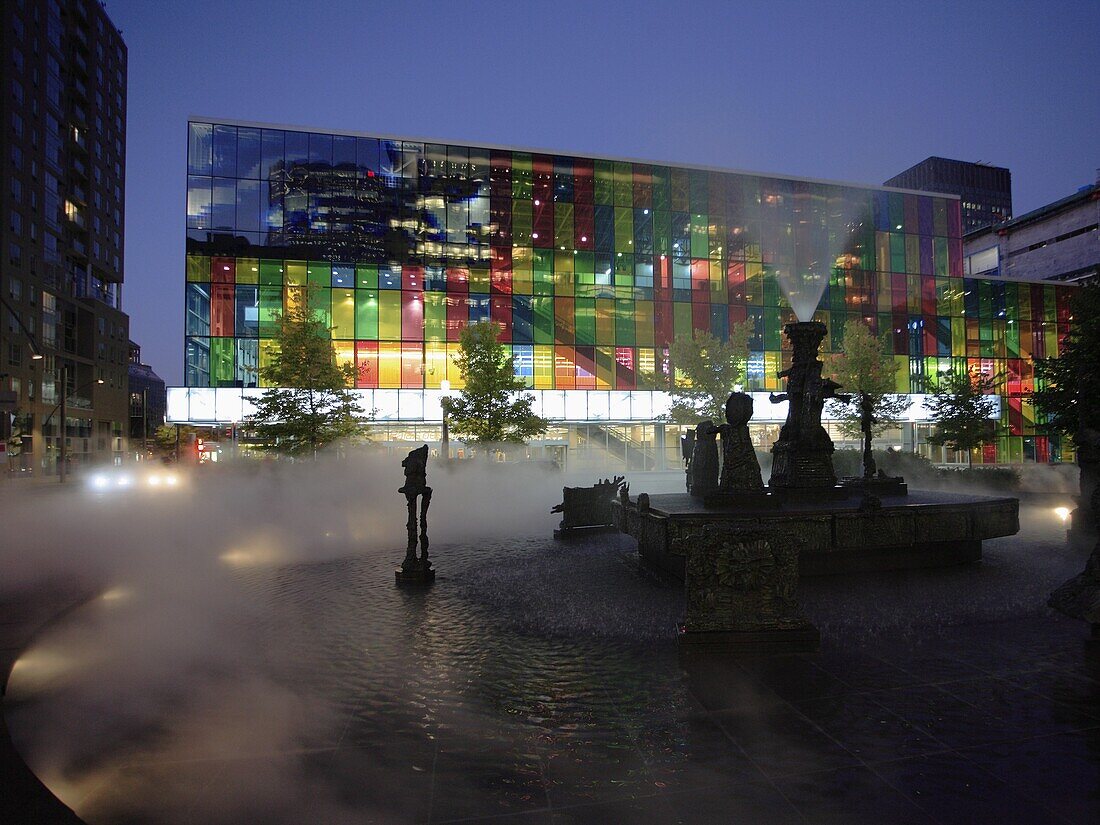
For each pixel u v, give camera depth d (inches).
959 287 2097.7
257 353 1588.3
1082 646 236.1
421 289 1718.8
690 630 234.7
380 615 296.4
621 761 156.1
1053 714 177.5
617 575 384.5
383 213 1705.2
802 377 433.7
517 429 1341.0
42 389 2388.0
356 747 164.9
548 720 180.2
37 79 2415.1
